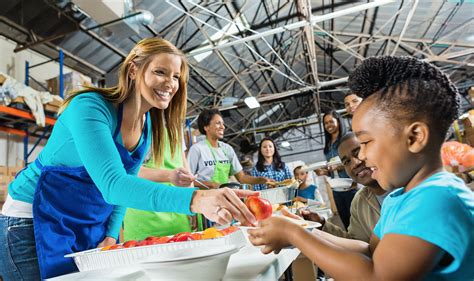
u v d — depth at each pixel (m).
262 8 4.93
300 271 1.75
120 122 1.06
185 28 4.79
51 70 4.55
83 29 4.06
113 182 0.78
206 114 2.55
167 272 0.55
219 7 4.59
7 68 4.01
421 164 0.55
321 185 3.32
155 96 1.07
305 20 4.47
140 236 1.52
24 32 4.06
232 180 2.81
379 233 0.70
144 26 4.42
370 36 5.82
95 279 0.67
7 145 4.05
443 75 0.56
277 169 3.29
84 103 0.94
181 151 1.68
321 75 7.90
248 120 9.35
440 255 0.47
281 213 0.96
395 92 0.54
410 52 6.37
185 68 1.25
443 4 4.65
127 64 1.06
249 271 0.63
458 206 0.48
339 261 0.54
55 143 0.99
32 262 0.99
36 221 0.93
